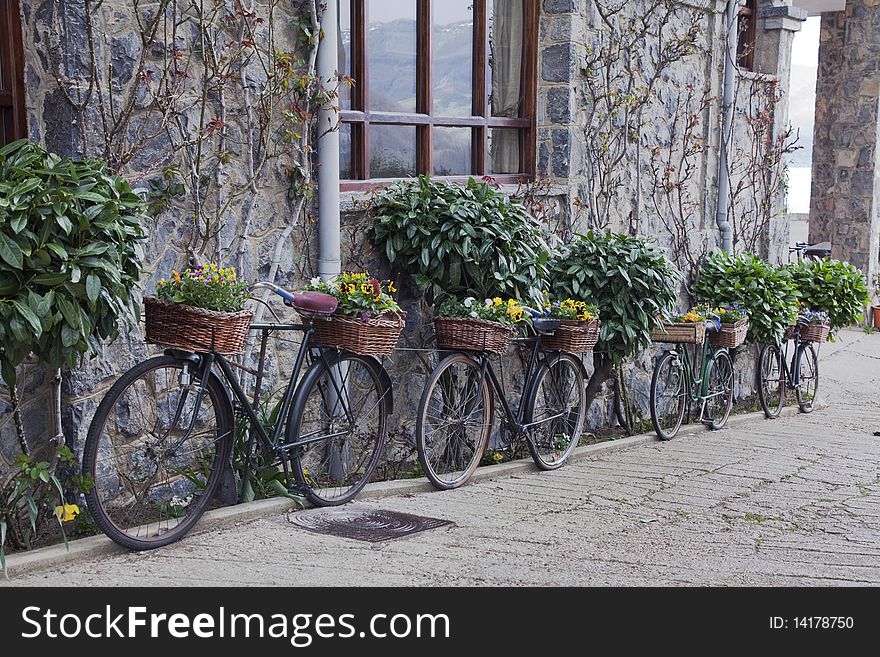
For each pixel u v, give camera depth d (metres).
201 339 4.17
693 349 8.01
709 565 4.22
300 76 5.39
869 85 13.88
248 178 5.18
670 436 7.59
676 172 8.68
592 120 7.53
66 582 3.67
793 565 4.26
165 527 4.25
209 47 4.89
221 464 4.49
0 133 4.46
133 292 4.61
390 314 5.07
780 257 10.37
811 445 7.43
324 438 5.00
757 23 10.07
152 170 4.70
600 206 7.76
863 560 4.36
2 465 4.13
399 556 4.15
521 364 6.98
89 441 3.89
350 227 5.86
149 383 4.64
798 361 9.34
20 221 3.52
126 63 4.55
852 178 14.16
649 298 6.97
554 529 4.71
